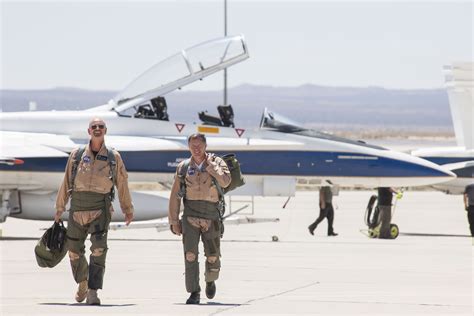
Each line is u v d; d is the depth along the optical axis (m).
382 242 56.62
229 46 65.31
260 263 42.69
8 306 28.11
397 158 63.88
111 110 64.38
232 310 27.14
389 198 61.09
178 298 31.00
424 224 74.44
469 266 42.06
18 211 61.19
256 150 62.59
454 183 81.88
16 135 61.94
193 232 29.44
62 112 64.44
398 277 37.41
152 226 59.88
